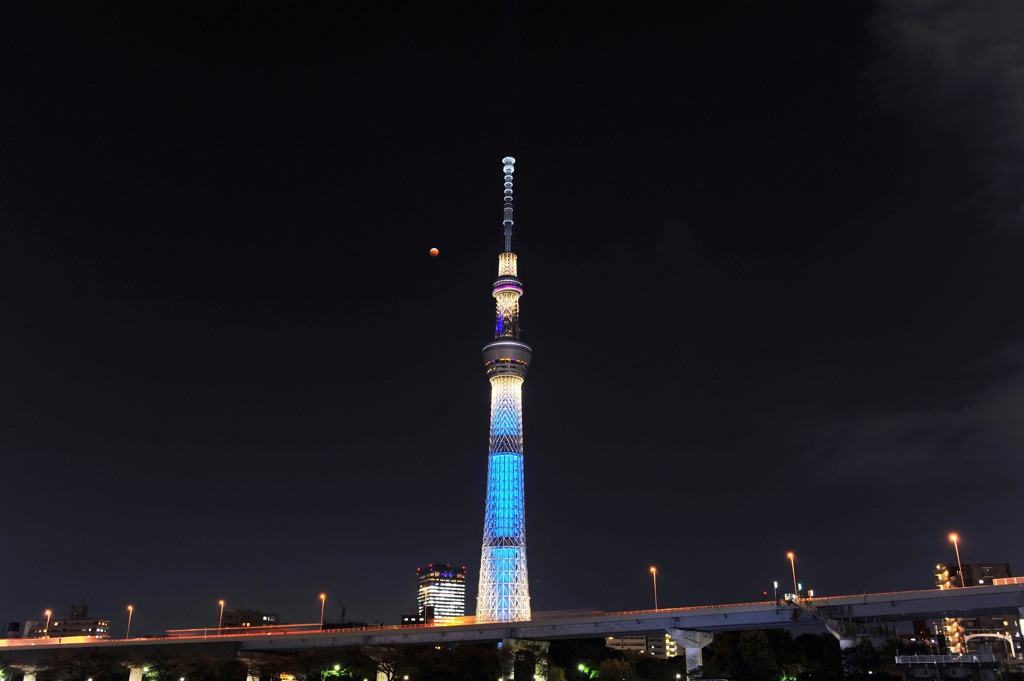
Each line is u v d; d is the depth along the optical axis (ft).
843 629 580.30
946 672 535.19
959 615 578.25
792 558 638.53
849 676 561.43
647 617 648.79
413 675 654.12
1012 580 529.86
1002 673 614.75
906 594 554.05
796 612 595.47
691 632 646.33
